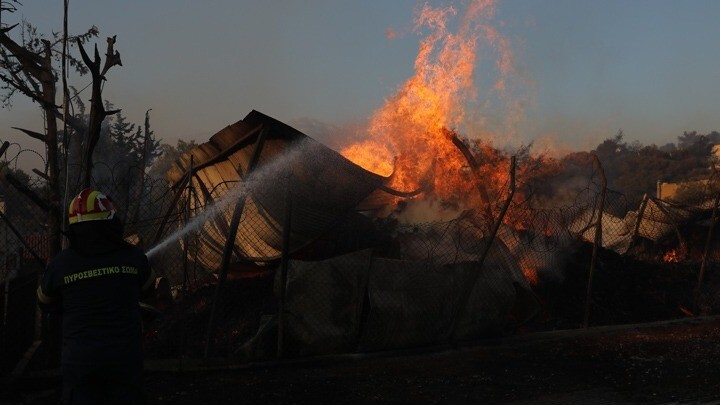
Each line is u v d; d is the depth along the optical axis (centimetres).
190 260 1087
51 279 408
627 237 1794
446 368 771
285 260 806
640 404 620
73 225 413
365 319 847
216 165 1045
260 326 834
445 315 880
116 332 404
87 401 397
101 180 864
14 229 783
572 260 1183
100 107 785
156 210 1049
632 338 921
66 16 758
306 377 736
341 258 841
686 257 1659
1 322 671
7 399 647
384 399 650
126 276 415
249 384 705
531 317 981
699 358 796
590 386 688
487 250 905
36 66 786
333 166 945
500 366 779
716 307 1157
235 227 834
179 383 708
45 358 765
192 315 955
